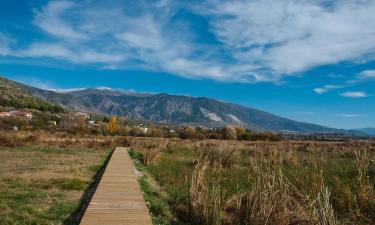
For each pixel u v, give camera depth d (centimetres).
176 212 922
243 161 1806
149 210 896
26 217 805
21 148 2903
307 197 739
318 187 822
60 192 1098
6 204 916
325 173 1207
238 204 820
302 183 934
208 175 1299
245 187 1107
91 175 1491
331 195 938
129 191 1057
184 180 1321
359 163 1011
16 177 1346
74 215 852
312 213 686
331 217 647
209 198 865
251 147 2458
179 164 1841
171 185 1284
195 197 878
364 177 938
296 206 739
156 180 1443
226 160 1711
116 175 1374
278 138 5975
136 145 3519
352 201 876
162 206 941
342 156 1772
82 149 3108
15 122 6169
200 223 815
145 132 7125
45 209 890
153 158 2012
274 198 738
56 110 13562
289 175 1132
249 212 753
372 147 1883
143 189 1159
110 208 857
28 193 1051
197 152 2475
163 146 3203
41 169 1622
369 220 802
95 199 948
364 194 878
